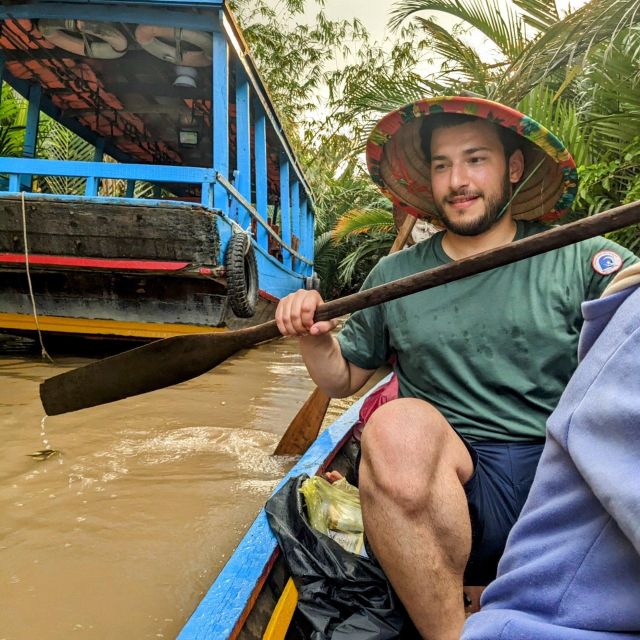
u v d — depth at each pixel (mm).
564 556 704
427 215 2234
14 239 5293
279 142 8680
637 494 600
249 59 6375
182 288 5598
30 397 4297
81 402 2148
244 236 5777
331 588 1607
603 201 4988
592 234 1356
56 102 8109
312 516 1906
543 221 2035
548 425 768
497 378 1664
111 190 10484
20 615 1805
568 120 5102
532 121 1689
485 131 1784
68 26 5844
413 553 1377
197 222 5090
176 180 5410
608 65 4766
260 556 1666
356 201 18312
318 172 18703
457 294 1733
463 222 1782
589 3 3889
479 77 6992
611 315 761
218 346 2012
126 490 2703
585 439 684
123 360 2100
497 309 1679
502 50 6730
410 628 1521
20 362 5867
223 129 5570
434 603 1389
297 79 19641
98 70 7109
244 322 6984
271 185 11719
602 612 661
